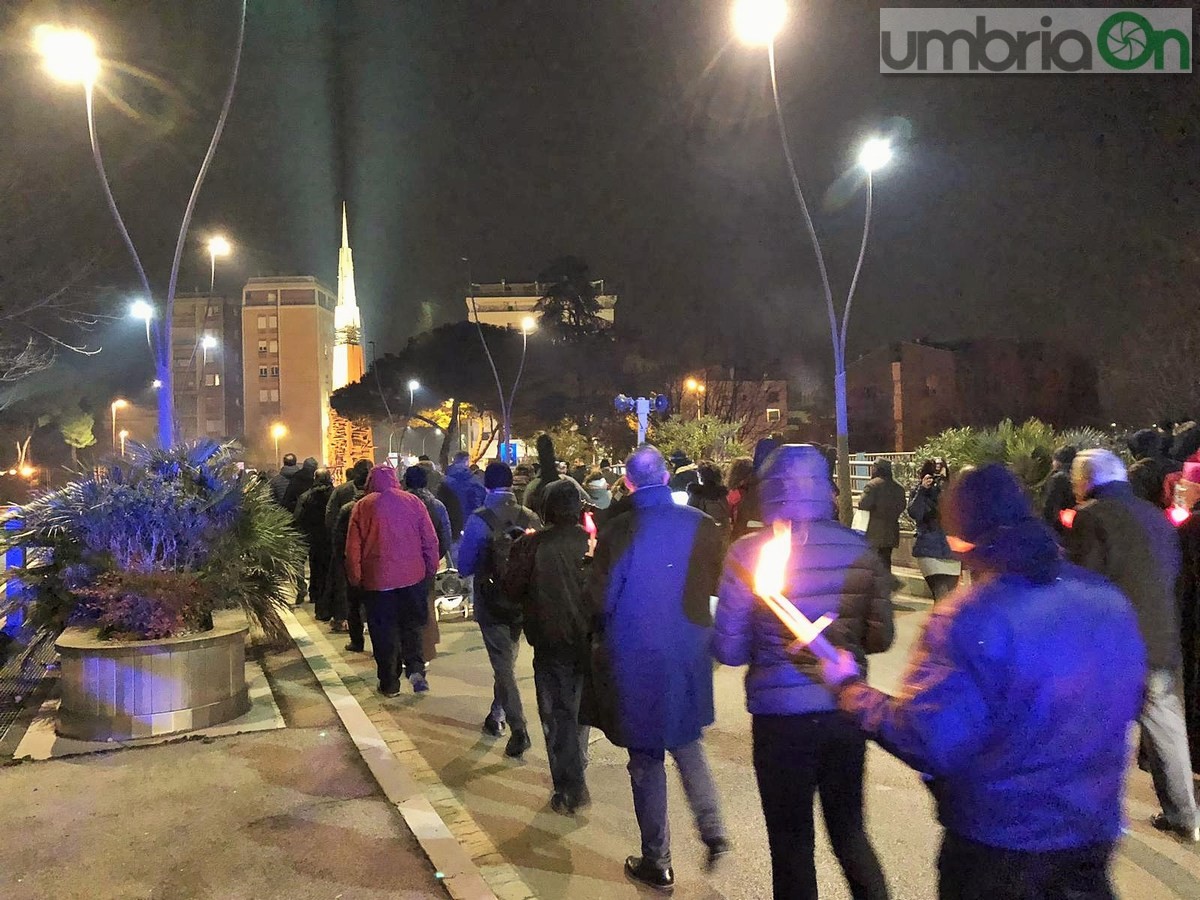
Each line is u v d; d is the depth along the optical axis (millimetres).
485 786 5348
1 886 3836
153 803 4719
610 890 4016
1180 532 4738
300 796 4809
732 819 4777
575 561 4781
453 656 9055
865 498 10078
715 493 8805
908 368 49125
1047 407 46438
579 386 50719
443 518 8547
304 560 8680
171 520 6789
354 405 54406
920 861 4188
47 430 59188
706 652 3910
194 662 6133
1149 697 4266
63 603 7004
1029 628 2090
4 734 6219
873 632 3162
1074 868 2084
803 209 17297
